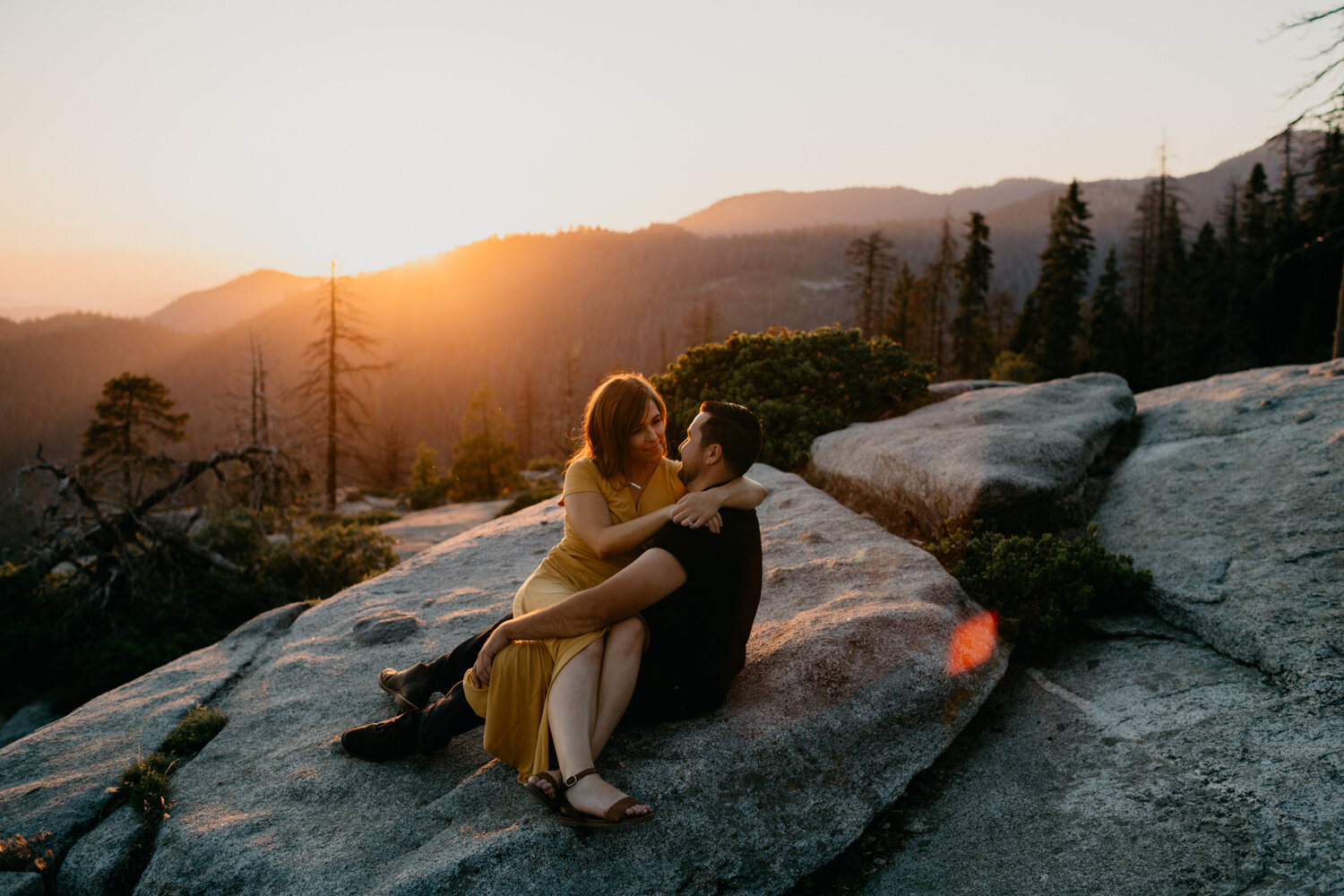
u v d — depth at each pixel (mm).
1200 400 7102
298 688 4043
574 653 2594
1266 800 2666
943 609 3707
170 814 3084
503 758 2771
